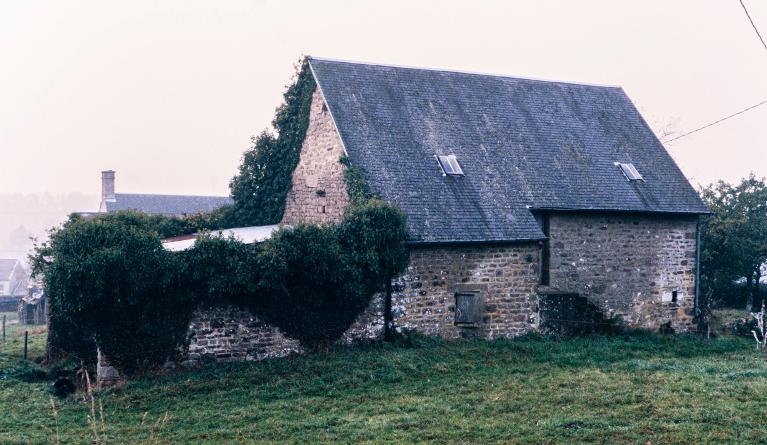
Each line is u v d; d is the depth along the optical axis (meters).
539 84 27.14
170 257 16.56
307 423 13.09
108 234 16.27
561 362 18.22
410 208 20.05
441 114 23.72
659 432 12.23
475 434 12.32
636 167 25.39
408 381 16.28
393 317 19.16
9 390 16.02
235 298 17.42
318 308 18.31
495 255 20.61
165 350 16.78
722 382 15.84
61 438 12.40
